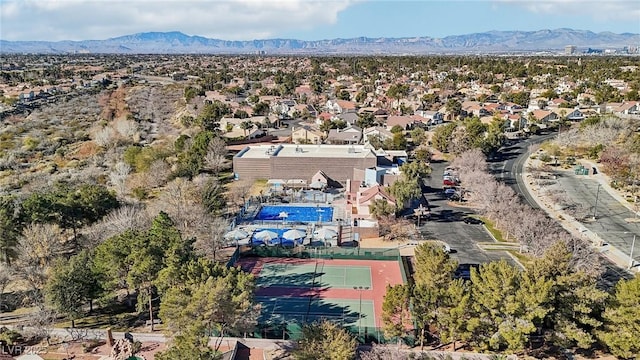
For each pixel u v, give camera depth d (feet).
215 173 369.09
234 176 357.82
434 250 169.48
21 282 199.62
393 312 153.58
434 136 440.04
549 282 141.49
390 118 529.86
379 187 290.15
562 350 154.40
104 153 420.77
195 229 228.63
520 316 143.95
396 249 234.99
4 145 440.04
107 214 240.73
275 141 471.62
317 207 302.25
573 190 326.44
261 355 157.17
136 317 177.78
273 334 163.32
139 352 157.17
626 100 588.09
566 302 146.82
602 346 154.92
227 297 141.90
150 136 500.33
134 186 318.86
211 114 514.27
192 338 127.85
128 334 163.32
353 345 135.74
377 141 436.35
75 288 161.68
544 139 483.51
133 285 161.68
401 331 152.87
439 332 152.87
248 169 356.79
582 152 411.34
